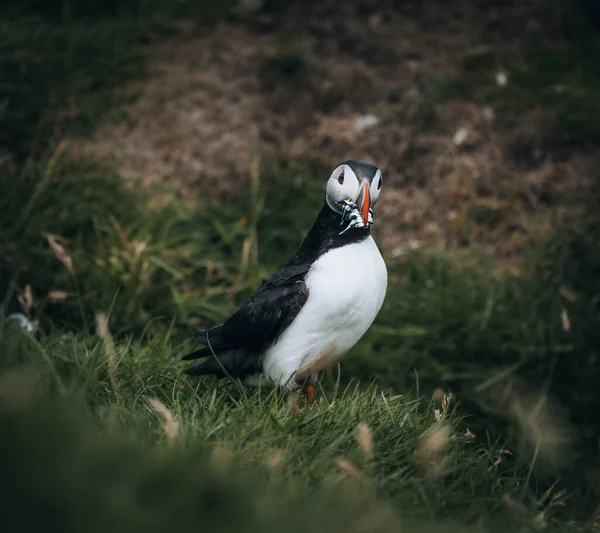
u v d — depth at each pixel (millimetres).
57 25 13719
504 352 9633
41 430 4703
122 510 4387
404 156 11820
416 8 14266
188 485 4668
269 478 5156
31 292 9094
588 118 12125
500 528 5375
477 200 11344
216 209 10820
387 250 10906
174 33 13703
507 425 9125
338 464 5410
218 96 12477
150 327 9117
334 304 6535
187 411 5887
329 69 12945
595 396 9391
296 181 11297
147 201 10555
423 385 9359
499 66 13148
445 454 6066
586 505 7965
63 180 10250
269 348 6785
